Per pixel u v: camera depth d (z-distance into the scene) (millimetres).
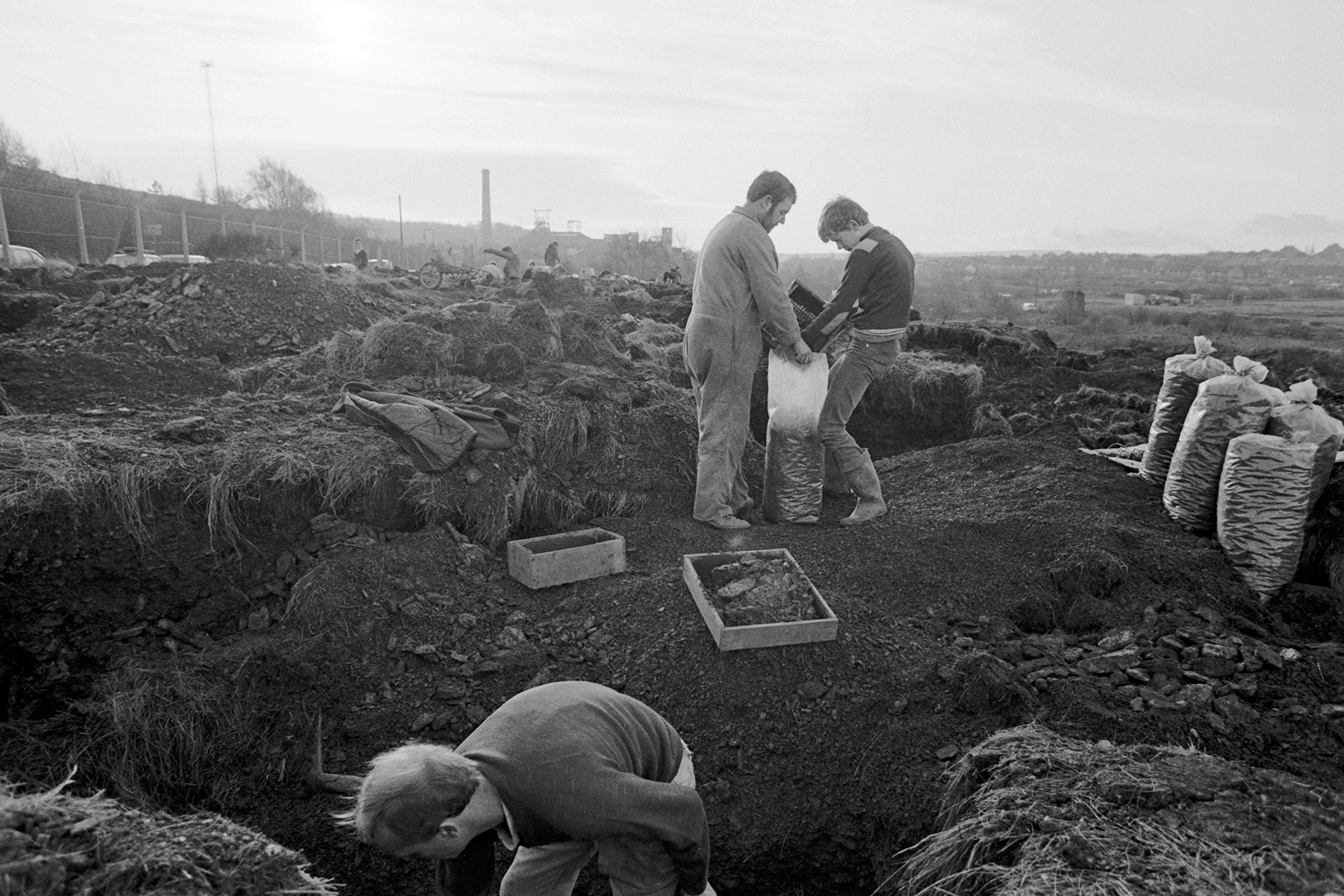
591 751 2033
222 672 3670
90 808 1863
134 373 5992
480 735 2102
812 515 5406
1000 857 2322
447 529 4770
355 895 3107
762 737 3443
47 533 3928
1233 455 4609
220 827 1938
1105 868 2090
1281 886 1995
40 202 20578
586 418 5750
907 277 5039
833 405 5152
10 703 3623
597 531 4863
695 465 5871
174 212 28141
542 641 4059
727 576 4074
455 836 1877
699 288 5121
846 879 3182
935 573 4574
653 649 3838
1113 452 6363
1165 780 2436
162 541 4191
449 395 5918
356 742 3531
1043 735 2850
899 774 3287
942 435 8094
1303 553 4707
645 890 2170
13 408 5082
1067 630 4289
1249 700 3555
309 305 7555
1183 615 4203
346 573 4180
